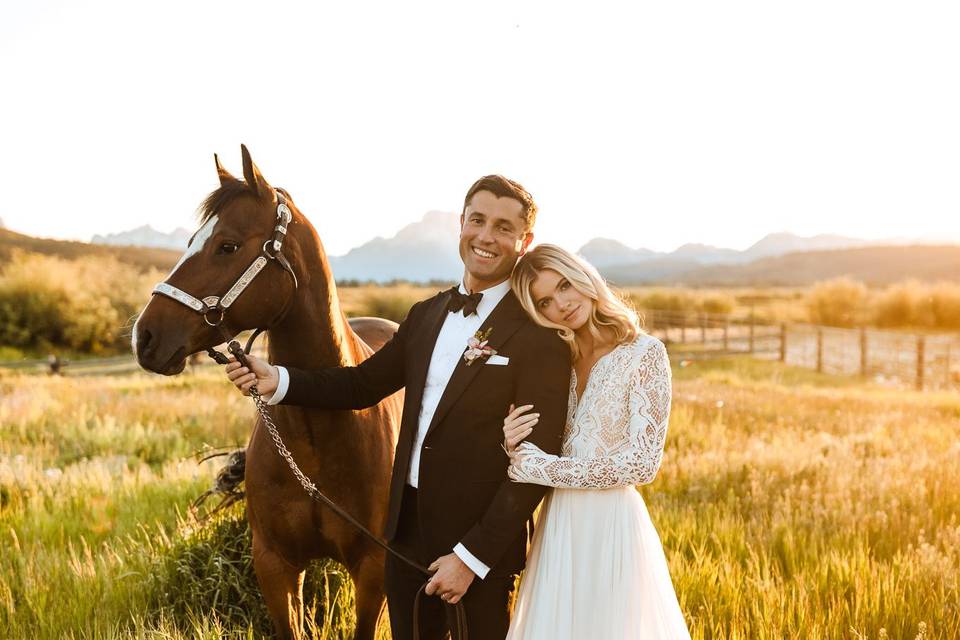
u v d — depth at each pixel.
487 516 2.06
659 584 2.20
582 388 2.26
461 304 2.27
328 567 3.52
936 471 5.42
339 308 2.73
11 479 5.44
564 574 2.16
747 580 3.29
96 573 3.56
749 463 5.72
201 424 8.59
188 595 3.40
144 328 2.23
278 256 2.37
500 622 2.20
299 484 2.66
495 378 2.14
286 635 2.79
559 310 2.17
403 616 2.33
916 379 16.25
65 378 15.23
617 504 2.19
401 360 2.52
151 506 4.79
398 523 2.33
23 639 3.02
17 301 24.36
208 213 2.37
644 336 2.22
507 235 2.22
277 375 2.36
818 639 2.77
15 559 3.83
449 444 2.16
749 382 15.06
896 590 3.11
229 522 3.76
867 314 33.97
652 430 2.09
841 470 5.42
